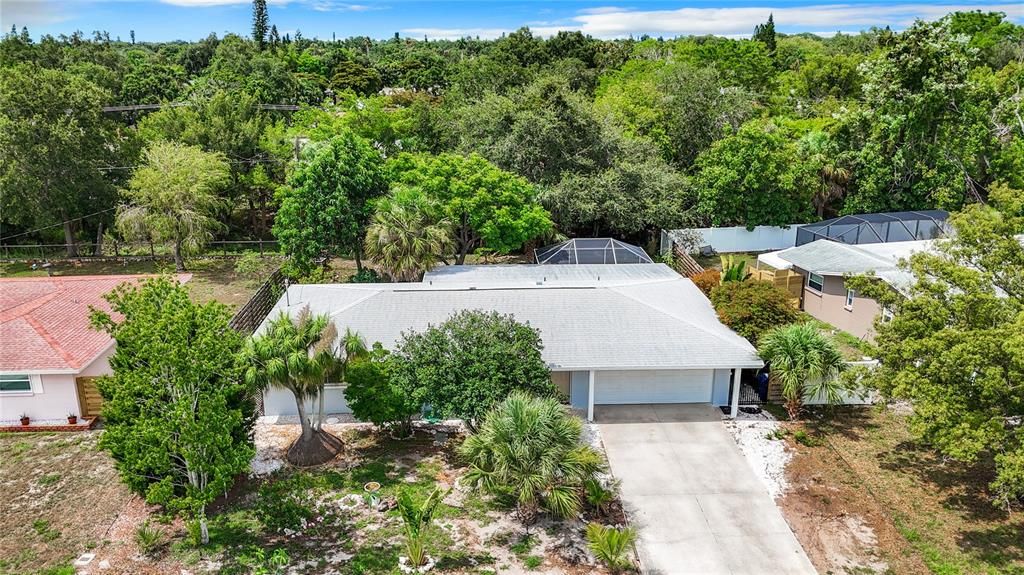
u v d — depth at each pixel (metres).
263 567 14.37
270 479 18.50
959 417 15.20
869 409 22.39
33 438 20.83
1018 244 17.38
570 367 21.06
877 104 41.44
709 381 22.91
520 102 40.34
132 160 41.59
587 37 87.50
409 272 30.31
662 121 49.31
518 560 15.11
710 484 18.27
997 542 15.65
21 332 21.91
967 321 16.64
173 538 15.91
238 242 42.66
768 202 40.56
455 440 20.73
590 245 33.22
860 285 18.58
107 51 86.94
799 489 18.02
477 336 18.98
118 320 24.05
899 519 16.64
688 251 39.81
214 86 63.66
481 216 32.78
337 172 32.59
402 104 63.09
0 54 67.75
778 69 89.62
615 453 19.84
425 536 15.84
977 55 41.00
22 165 36.78
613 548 14.49
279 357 17.73
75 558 15.18
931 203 41.03
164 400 15.44
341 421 21.92
